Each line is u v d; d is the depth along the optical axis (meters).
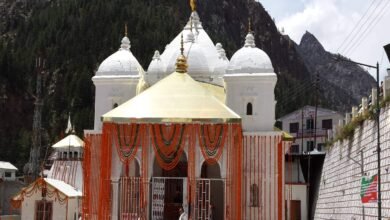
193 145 39.75
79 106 149.88
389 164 30.42
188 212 39.28
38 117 99.62
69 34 166.88
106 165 40.12
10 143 149.50
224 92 47.94
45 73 160.88
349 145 42.41
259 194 42.28
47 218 58.50
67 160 70.69
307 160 63.50
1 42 169.62
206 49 51.47
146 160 40.25
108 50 159.50
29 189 59.16
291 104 145.00
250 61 45.38
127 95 47.28
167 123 39.59
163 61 51.12
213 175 46.88
